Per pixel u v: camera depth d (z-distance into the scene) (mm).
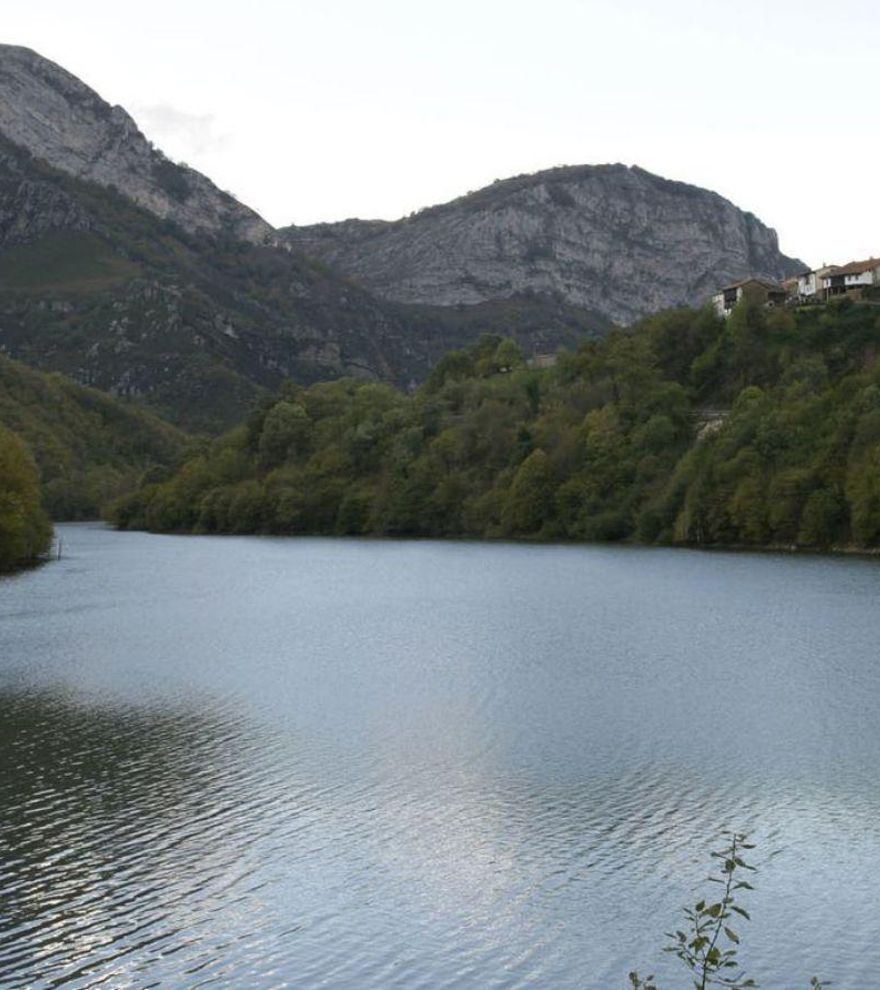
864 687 56062
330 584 113375
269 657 67438
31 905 30844
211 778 41812
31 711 52812
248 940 28797
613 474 175125
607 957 27875
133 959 27891
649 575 115000
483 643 71750
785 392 167750
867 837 35250
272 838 35594
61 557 153250
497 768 42656
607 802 38688
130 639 75438
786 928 29234
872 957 27703
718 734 47219
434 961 27719
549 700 53938
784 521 142000
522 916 30062
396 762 43656
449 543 177000
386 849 34625
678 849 34469
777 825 36375
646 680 58562
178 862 33719
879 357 174625
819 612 83438
